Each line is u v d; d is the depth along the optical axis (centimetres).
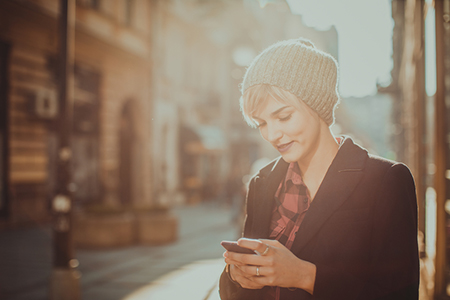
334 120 117
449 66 464
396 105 1622
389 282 100
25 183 1139
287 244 115
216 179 2423
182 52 2298
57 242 514
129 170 1784
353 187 107
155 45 1897
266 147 2938
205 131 2444
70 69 561
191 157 2427
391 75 1475
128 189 1778
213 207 2059
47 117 1163
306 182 119
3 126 1090
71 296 502
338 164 111
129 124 1791
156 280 594
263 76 107
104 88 1532
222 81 2812
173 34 2167
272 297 115
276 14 2517
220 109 2688
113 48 1564
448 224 338
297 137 108
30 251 806
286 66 106
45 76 1211
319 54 111
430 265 382
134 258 767
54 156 1249
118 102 1627
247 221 135
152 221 930
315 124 110
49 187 1227
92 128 1470
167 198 2117
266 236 122
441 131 346
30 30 1153
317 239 107
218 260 734
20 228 1101
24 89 1141
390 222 103
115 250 854
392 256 101
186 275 618
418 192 473
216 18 2448
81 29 1373
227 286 122
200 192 2397
